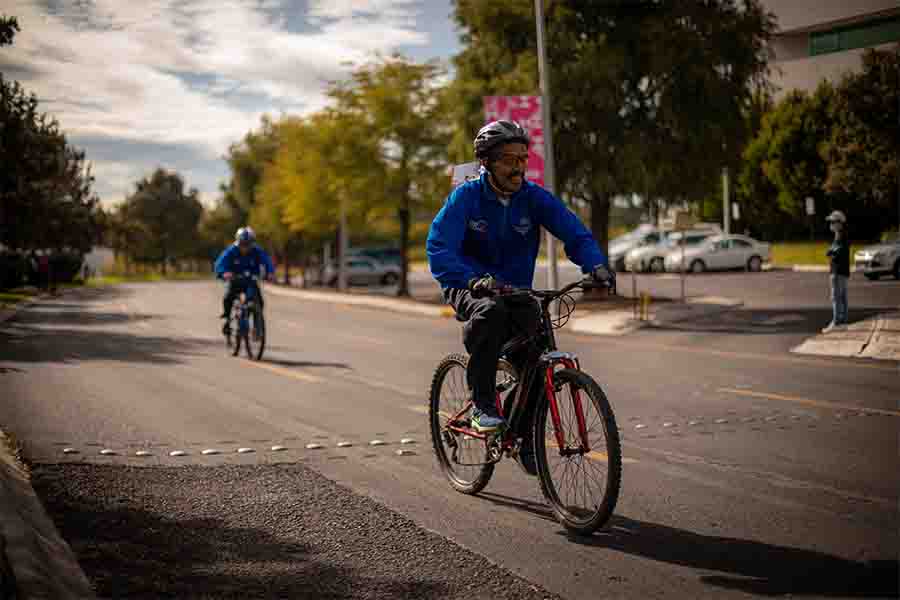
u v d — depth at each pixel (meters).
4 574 3.41
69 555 4.11
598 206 24.14
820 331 15.48
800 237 34.53
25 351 14.50
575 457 4.56
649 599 3.60
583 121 21.61
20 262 40.72
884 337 13.07
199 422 7.81
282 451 6.58
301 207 39.56
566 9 22.34
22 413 8.22
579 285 4.53
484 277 4.48
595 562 4.06
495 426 4.77
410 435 7.20
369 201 33.59
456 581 3.83
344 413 8.30
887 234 16.42
